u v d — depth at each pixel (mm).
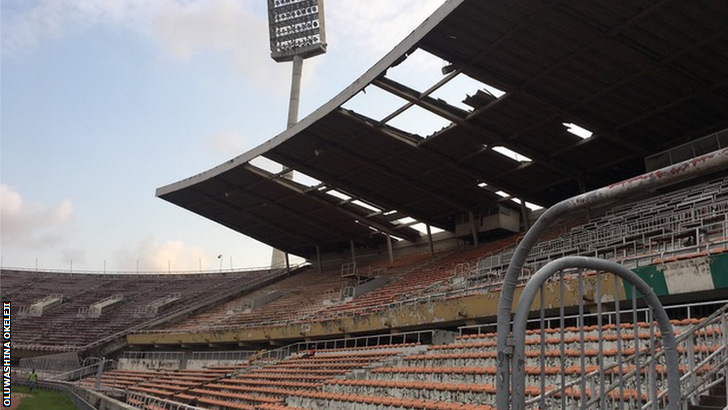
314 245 47250
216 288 52594
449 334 20734
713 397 7234
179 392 26203
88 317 49125
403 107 23906
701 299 13695
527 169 27859
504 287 3691
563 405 3953
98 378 26969
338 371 19828
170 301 49688
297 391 18359
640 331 10039
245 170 33469
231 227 43250
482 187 31797
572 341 11414
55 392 32156
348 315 27297
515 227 33781
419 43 19672
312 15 62969
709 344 8266
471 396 12125
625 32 17906
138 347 42469
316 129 27219
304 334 29156
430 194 32562
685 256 13453
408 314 22766
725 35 17500
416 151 27750
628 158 25422
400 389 14484
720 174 23844
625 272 4156
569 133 24406
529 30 18438
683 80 19891
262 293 46750
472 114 23391
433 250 38938
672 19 17109
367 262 44500
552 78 20609
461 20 18500
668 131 23328
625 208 25688
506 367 3566
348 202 37125
